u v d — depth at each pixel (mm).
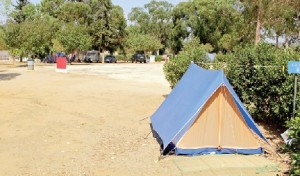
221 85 8273
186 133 8297
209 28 57688
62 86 21750
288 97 9422
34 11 61750
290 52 10625
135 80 25844
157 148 8805
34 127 11047
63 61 33562
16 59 64750
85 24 59250
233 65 11703
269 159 7930
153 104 15234
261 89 10648
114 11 61406
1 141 9406
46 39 46312
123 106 14820
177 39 65875
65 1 66062
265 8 23453
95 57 59625
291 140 5945
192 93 9078
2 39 46594
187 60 15008
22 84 22562
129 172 7168
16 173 7102
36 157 8109
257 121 11461
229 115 8375
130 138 9789
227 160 7855
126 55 68500
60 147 8922
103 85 22297
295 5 21875
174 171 7191
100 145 9117
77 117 12656
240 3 29172
